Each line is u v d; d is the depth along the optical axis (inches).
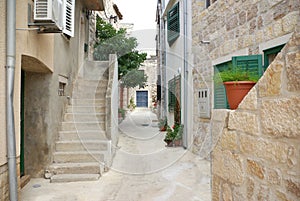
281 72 53.8
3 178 114.6
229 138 77.2
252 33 151.9
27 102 184.1
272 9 132.6
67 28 167.5
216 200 86.2
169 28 335.0
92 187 162.1
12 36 117.2
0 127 112.5
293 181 49.6
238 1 167.8
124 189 157.6
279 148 53.9
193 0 253.1
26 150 181.3
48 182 171.6
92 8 338.6
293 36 51.0
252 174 63.9
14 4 118.1
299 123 48.4
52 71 185.8
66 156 192.9
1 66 114.0
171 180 172.6
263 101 60.0
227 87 97.5
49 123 185.8
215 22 203.9
